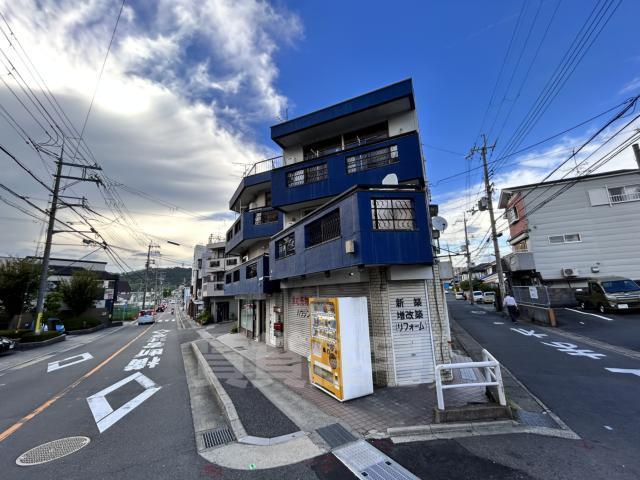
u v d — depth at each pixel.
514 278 24.34
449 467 3.71
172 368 10.40
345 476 3.63
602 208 18.73
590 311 15.57
